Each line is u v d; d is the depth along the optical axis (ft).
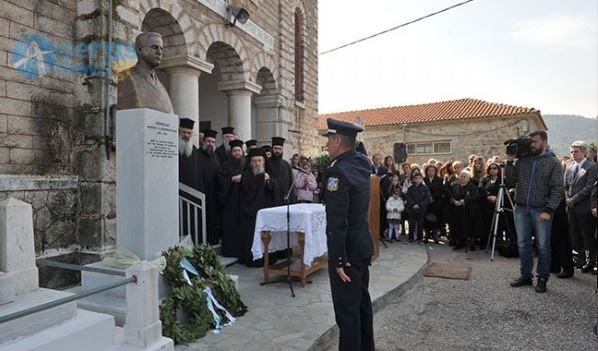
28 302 8.86
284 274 16.78
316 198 24.49
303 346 11.19
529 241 17.98
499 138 67.21
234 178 20.48
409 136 74.64
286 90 36.63
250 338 11.68
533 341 12.72
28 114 15.05
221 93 35.91
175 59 23.73
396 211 28.32
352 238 10.16
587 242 20.06
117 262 12.34
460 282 19.17
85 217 16.40
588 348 12.19
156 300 9.53
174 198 13.56
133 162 12.53
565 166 24.29
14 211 9.30
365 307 10.78
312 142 44.86
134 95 13.69
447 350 12.17
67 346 8.41
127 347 9.12
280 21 35.55
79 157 16.55
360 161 10.50
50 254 15.52
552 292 17.40
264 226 16.70
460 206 26.11
